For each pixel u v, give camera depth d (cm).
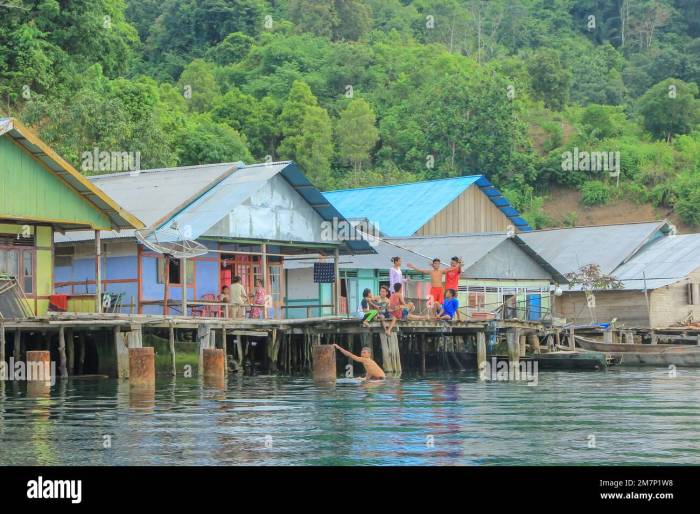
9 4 6172
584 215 9294
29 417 2283
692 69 12062
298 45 10831
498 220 6656
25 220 3409
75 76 6406
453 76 9238
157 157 5766
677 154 10012
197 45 11262
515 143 9212
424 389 3028
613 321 5134
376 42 11450
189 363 3506
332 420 2245
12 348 3484
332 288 4503
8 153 3319
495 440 1978
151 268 3981
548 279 5512
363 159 9262
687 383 3400
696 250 5934
